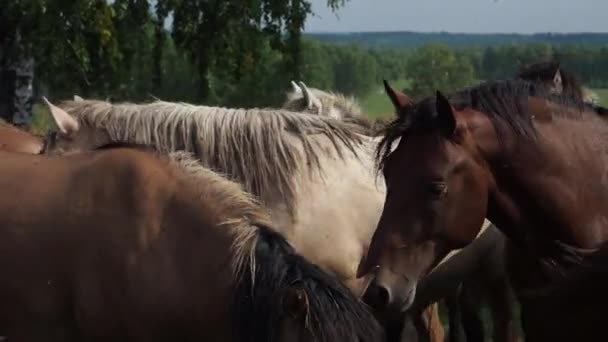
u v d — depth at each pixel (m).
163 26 13.35
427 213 4.03
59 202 3.78
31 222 3.77
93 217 3.73
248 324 3.49
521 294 4.39
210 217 3.69
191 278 3.63
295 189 4.95
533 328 4.30
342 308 3.40
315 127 5.12
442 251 4.10
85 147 5.20
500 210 4.21
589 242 4.22
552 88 4.42
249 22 13.25
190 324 3.63
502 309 6.41
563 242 4.22
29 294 3.72
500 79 4.46
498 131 4.13
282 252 3.58
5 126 6.41
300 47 13.48
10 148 5.96
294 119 5.06
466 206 4.07
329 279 3.50
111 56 12.67
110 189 3.77
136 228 3.68
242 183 4.89
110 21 12.41
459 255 5.99
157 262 3.65
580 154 4.23
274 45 13.42
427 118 4.12
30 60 12.75
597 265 3.92
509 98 4.20
